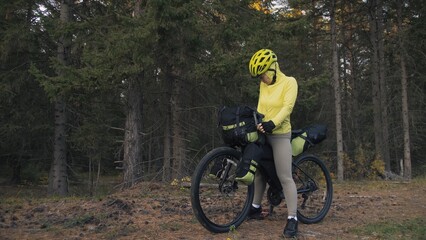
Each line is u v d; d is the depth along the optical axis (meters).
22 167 22.78
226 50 11.84
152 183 9.19
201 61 11.61
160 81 12.47
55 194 14.48
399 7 18.05
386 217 5.59
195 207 4.17
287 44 16.73
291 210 4.45
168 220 4.97
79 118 16.27
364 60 24.70
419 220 5.37
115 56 9.74
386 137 19.36
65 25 11.10
